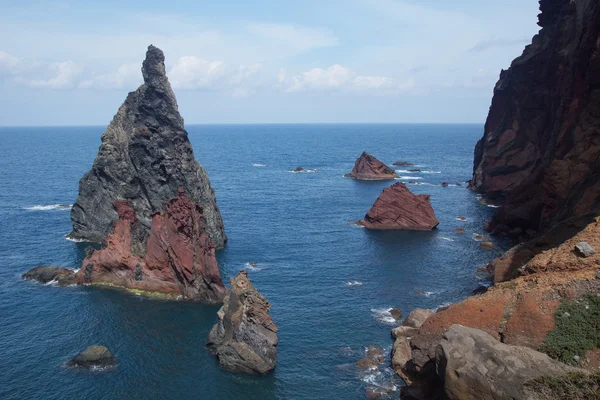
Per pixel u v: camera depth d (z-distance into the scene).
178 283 72.06
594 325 35.97
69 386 47.44
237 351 50.78
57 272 77.75
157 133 89.44
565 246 45.94
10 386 47.09
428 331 42.56
